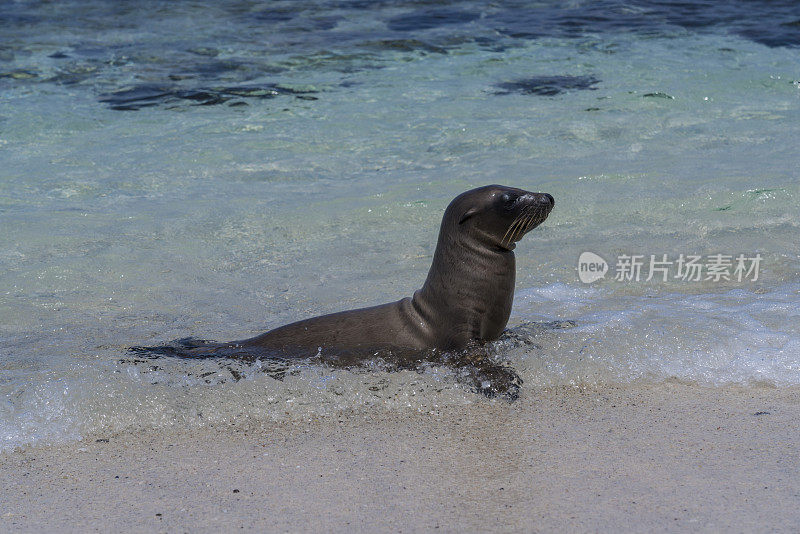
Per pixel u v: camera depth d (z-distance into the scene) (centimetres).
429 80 2575
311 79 2602
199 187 1836
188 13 3506
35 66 2747
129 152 2034
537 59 2767
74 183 1848
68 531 772
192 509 805
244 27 3262
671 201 1703
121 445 941
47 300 1344
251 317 1293
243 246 1557
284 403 1018
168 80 2603
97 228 1623
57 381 1038
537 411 1004
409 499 812
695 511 773
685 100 2355
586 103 2341
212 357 1123
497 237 1102
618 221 1631
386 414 1005
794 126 2147
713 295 1316
